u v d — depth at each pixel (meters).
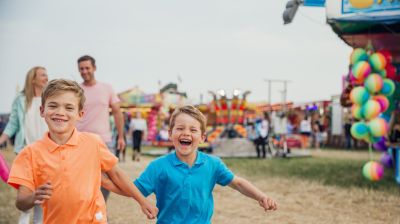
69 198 2.57
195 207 3.11
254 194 3.25
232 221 5.84
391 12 7.57
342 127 24.72
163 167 3.13
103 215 2.72
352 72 8.38
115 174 2.87
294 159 16.34
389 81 8.38
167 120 24.84
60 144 2.64
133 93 36.81
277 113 26.33
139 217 6.06
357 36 9.46
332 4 7.96
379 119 8.27
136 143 15.12
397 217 6.03
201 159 3.21
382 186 8.88
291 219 5.95
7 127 5.02
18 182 2.52
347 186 8.85
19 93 5.06
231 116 19.77
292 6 8.61
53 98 2.59
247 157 17.73
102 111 5.31
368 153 19.78
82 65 5.26
